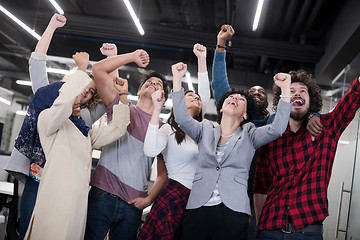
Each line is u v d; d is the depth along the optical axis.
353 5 5.95
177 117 2.01
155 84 2.50
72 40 8.81
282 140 2.16
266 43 7.68
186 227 1.92
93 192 2.22
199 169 2.01
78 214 1.98
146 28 7.66
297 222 1.95
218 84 2.63
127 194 2.24
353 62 6.37
